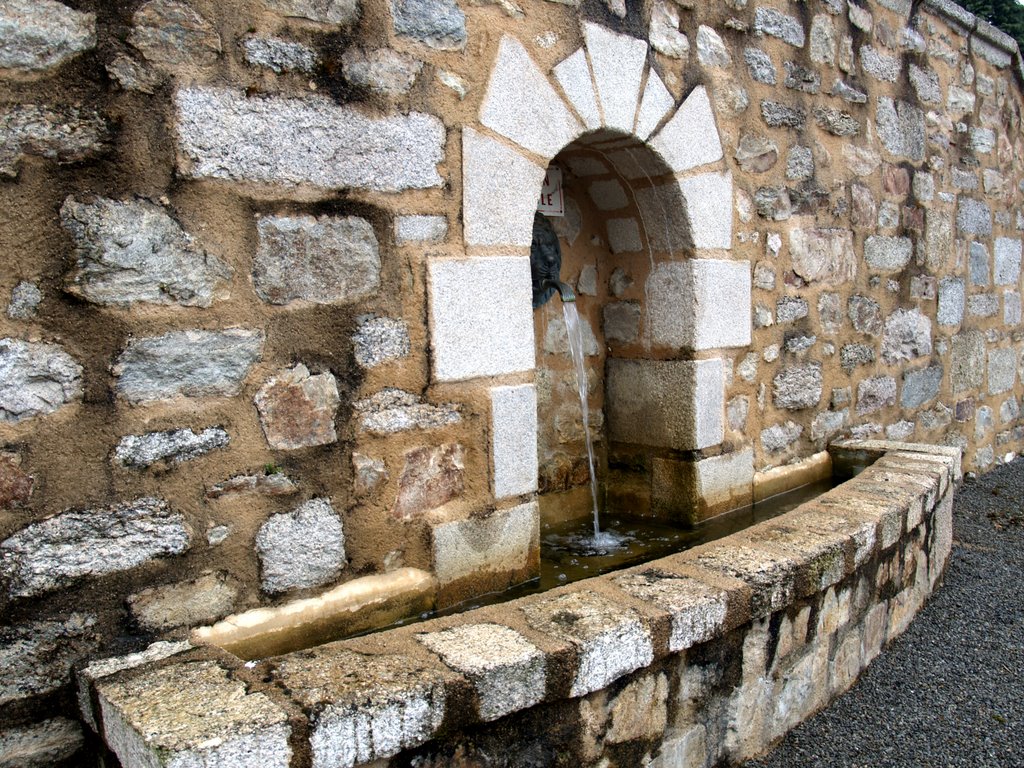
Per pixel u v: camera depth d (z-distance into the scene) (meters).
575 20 3.00
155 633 2.13
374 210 2.48
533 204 2.91
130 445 2.07
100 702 1.81
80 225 1.97
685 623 2.23
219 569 2.23
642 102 3.27
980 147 5.70
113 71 2.00
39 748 1.97
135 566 2.09
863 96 4.50
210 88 2.14
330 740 1.64
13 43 1.87
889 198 4.78
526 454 2.93
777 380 4.10
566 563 3.26
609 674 2.06
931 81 5.11
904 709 2.89
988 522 4.97
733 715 2.47
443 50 2.62
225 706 1.67
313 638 2.41
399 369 2.56
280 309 2.30
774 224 3.98
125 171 2.03
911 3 4.84
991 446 6.21
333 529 2.45
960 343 5.63
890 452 4.25
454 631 2.07
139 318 2.07
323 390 2.40
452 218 2.67
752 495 3.98
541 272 3.57
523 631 2.07
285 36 2.27
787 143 4.02
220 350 2.20
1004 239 6.11
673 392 3.69
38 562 1.96
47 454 1.96
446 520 2.70
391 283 2.53
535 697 1.93
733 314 3.77
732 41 3.68
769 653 2.57
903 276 4.96
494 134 2.76
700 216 3.56
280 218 2.29
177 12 2.08
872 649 3.19
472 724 1.85
